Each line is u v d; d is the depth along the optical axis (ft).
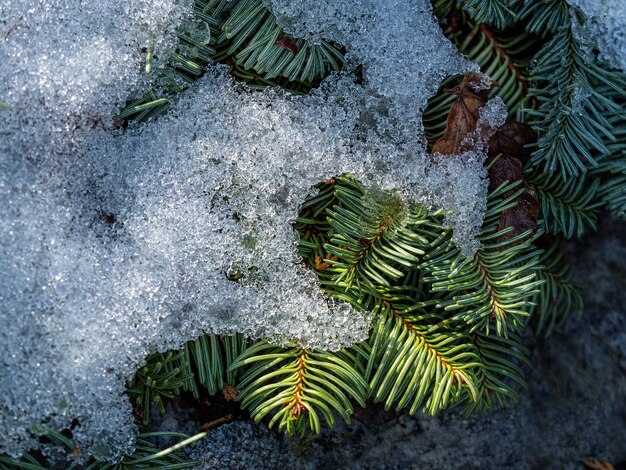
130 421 1.28
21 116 1.28
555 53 1.40
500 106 1.40
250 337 1.32
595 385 1.60
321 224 1.37
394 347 1.33
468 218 1.35
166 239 1.29
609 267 1.59
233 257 1.31
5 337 1.24
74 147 1.29
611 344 1.60
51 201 1.28
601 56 1.39
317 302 1.32
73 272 1.26
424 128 1.39
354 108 1.36
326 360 1.32
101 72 1.29
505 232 1.34
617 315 1.59
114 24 1.29
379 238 1.33
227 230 1.31
